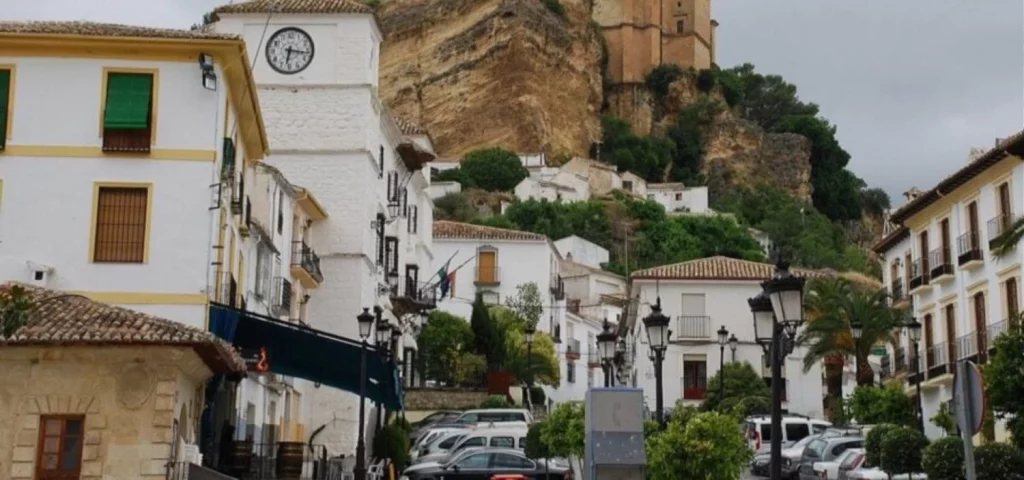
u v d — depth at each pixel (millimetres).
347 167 50188
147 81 32562
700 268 68750
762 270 68312
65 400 25125
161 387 25312
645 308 67125
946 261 51000
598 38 163875
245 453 34594
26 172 31953
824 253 137875
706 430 22953
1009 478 26938
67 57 32469
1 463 24812
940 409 46219
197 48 32438
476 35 151500
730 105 178625
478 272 83938
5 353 25094
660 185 147750
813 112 185750
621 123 161375
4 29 31953
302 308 48500
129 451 25047
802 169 166250
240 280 37562
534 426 36156
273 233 42656
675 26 177000
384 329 38875
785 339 20391
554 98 152250
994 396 28859
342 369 36781
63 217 31875
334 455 46844
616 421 23719
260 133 37969
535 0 155375
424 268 70625
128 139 32344
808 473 37719
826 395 67438
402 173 61312
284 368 36875
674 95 168875
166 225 32062
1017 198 43969
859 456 34156
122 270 31797
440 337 69312
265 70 50500
